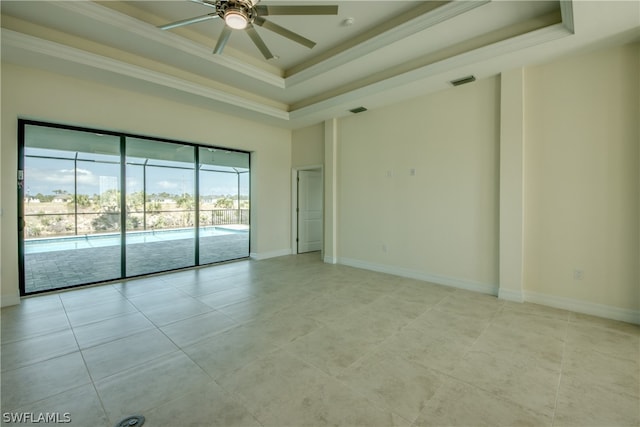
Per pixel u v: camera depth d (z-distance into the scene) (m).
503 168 3.47
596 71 2.97
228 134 5.28
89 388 1.87
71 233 4.29
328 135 5.55
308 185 6.77
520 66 3.31
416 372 2.05
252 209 5.98
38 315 3.04
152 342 2.49
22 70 3.29
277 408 1.69
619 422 1.58
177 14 3.19
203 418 1.61
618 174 2.90
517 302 3.42
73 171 4.30
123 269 4.40
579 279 3.12
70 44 3.12
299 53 4.10
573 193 3.13
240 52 4.07
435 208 4.20
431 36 3.16
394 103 4.58
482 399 1.77
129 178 4.58
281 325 2.83
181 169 5.25
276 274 4.77
